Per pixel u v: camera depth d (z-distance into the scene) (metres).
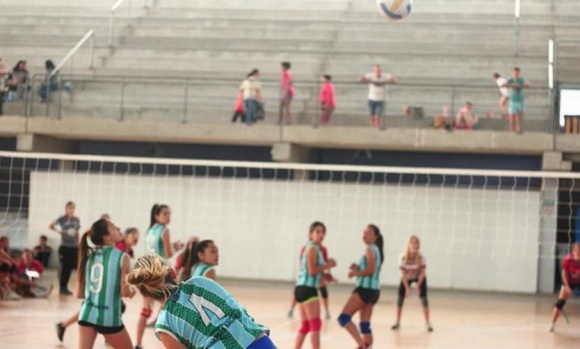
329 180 44.28
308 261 19.42
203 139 43.41
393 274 41.34
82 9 56.81
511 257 40.41
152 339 22.92
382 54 49.56
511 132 40.34
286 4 55.78
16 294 31.73
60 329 21.88
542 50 49.41
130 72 49.78
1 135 45.41
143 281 9.09
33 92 46.66
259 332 9.14
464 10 53.91
